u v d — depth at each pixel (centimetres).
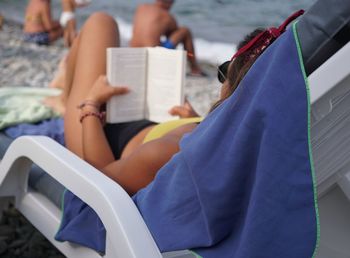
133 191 205
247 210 145
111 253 181
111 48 258
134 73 265
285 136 137
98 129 248
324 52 142
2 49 892
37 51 891
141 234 164
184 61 263
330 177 177
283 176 137
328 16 140
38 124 315
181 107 264
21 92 352
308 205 136
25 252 298
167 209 165
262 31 187
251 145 143
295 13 174
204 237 154
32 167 257
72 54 298
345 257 194
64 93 326
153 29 707
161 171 173
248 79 148
